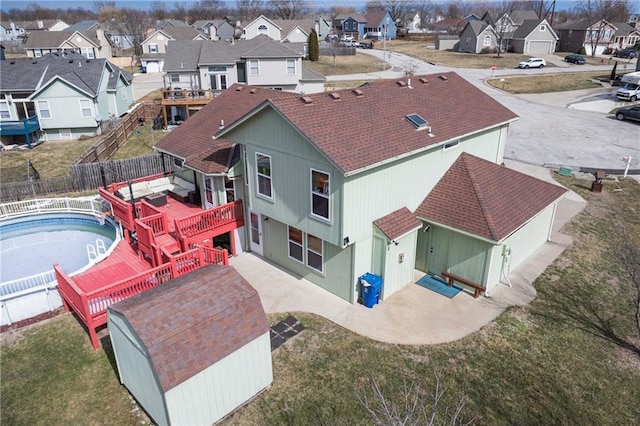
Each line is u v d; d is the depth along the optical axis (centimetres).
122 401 1057
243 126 1478
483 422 987
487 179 1580
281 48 4181
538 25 7100
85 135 3475
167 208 1969
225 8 15812
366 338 1237
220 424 990
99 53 7488
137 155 3008
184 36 7644
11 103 3456
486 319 1316
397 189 1408
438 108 1712
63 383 1113
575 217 1984
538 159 2744
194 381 920
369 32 10375
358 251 1339
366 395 1051
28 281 1568
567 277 1528
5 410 1038
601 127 3434
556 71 5703
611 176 2478
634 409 1030
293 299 1425
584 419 1000
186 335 923
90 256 1808
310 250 1480
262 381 1057
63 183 2366
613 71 5019
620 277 1538
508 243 1431
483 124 1742
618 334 1267
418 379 1099
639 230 1870
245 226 1727
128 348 972
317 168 1266
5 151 3138
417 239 1554
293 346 1209
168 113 3994
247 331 993
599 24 7344
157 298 974
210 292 1010
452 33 10144
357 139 1306
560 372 1126
